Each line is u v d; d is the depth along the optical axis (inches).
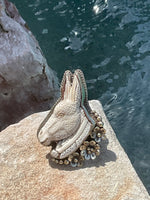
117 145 18.6
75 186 17.1
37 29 30.6
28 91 23.4
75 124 16.9
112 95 25.3
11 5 24.2
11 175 17.5
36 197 16.9
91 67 26.9
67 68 27.1
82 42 28.8
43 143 17.1
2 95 23.0
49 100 24.2
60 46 28.8
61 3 32.8
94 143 17.1
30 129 19.1
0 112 23.5
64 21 31.0
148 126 23.7
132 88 25.4
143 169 22.2
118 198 16.8
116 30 29.1
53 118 17.2
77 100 17.1
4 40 22.6
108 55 27.4
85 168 17.6
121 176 17.4
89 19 30.6
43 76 23.3
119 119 24.2
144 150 22.9
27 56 22.4
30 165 17.8
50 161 17.9
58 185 17.2
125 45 27.8
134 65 26.5
